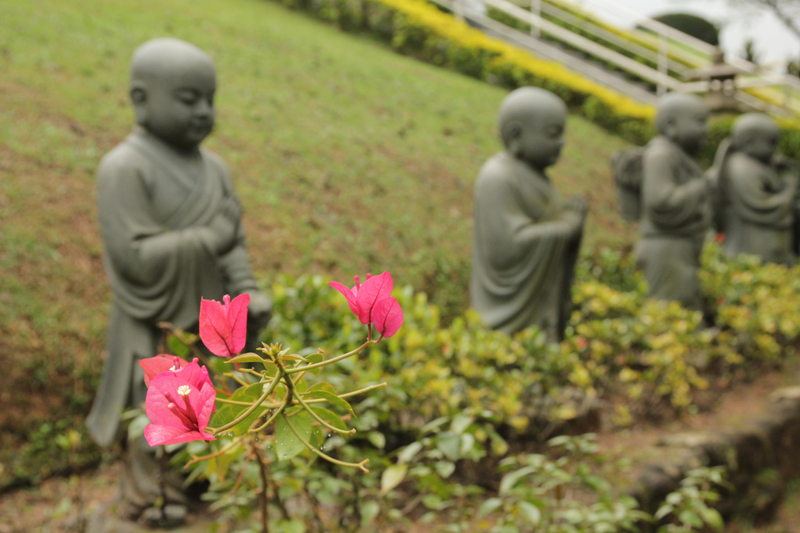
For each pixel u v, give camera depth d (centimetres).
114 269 319
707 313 684
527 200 473
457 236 813
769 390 595
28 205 550
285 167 773
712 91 1373
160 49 313
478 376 400
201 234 313
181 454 220
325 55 1127
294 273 641
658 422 496
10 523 355
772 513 515
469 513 250
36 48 745
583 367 478
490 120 1159
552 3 1766
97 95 722
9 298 474
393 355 365
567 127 1284
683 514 274
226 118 809
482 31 1675
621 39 1661
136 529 306
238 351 88
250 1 1296
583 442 278
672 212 616
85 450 434
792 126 1287
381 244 739
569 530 256
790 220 775
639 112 1370
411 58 1383
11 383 435
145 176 312
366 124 958
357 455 256
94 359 469
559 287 489
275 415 90
